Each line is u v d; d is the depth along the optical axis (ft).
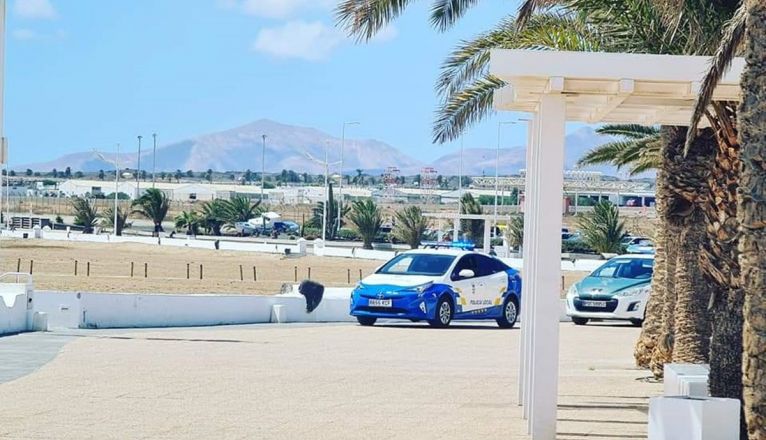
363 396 54.85
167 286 146.41
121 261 209.97
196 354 72.02
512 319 106.32
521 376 52.60
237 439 42.57
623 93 40.40
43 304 92.58
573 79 39.99
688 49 56.29
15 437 42.19
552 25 68.13
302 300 105.50
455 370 66.95
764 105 31.76
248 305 102.53
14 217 433.89
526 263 51.80
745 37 32.78
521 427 46.26
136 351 72.95
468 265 104.12
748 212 31.83
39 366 63.67
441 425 46.57
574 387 61.41
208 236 396.37
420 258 104.83
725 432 32.35
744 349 32.12
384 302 99.14
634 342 90.43
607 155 108.78
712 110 44.42
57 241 285.02
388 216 467.52
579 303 109.09
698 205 59.77
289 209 618.44
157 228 388.78
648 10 59.00
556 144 41.34
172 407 49.93
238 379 59.98
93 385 56.29
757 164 31.76
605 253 256.73
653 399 33.94
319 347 79.30
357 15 65.77
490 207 383.65
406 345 82.89
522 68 39.42
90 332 86.74
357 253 251.19
